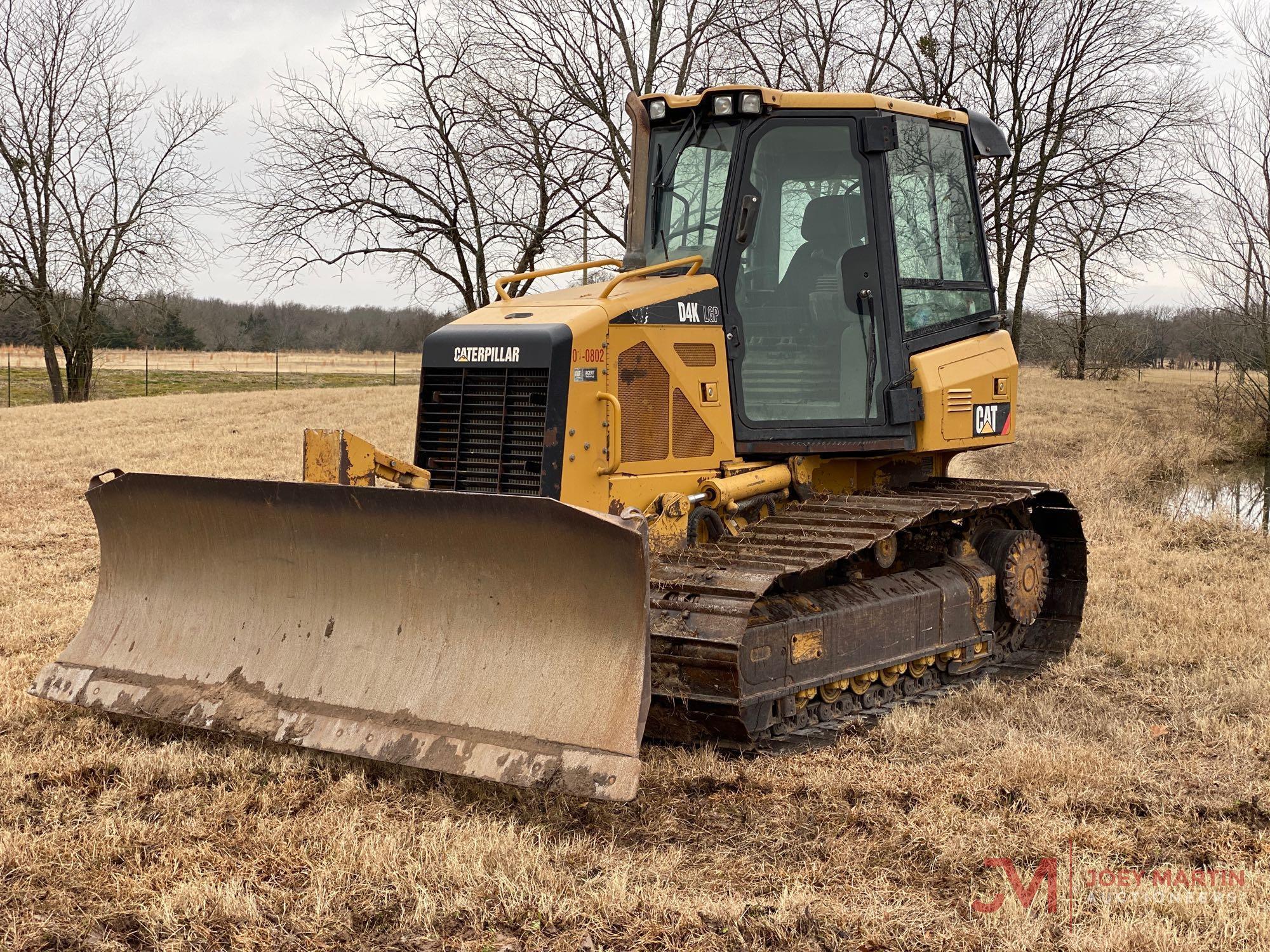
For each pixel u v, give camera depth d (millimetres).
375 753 5055
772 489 6371
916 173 6844
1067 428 23359
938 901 4145
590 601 4883
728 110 6035
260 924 3949
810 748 5727
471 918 4008
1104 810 4980
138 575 6258
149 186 35875
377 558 5430
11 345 61906
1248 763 5562
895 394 6516
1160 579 10023
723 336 6137
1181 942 3756
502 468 5676
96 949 3797
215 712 5594
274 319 92500
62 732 5871
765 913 3990
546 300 6148
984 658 7559
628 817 4844
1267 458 22188
